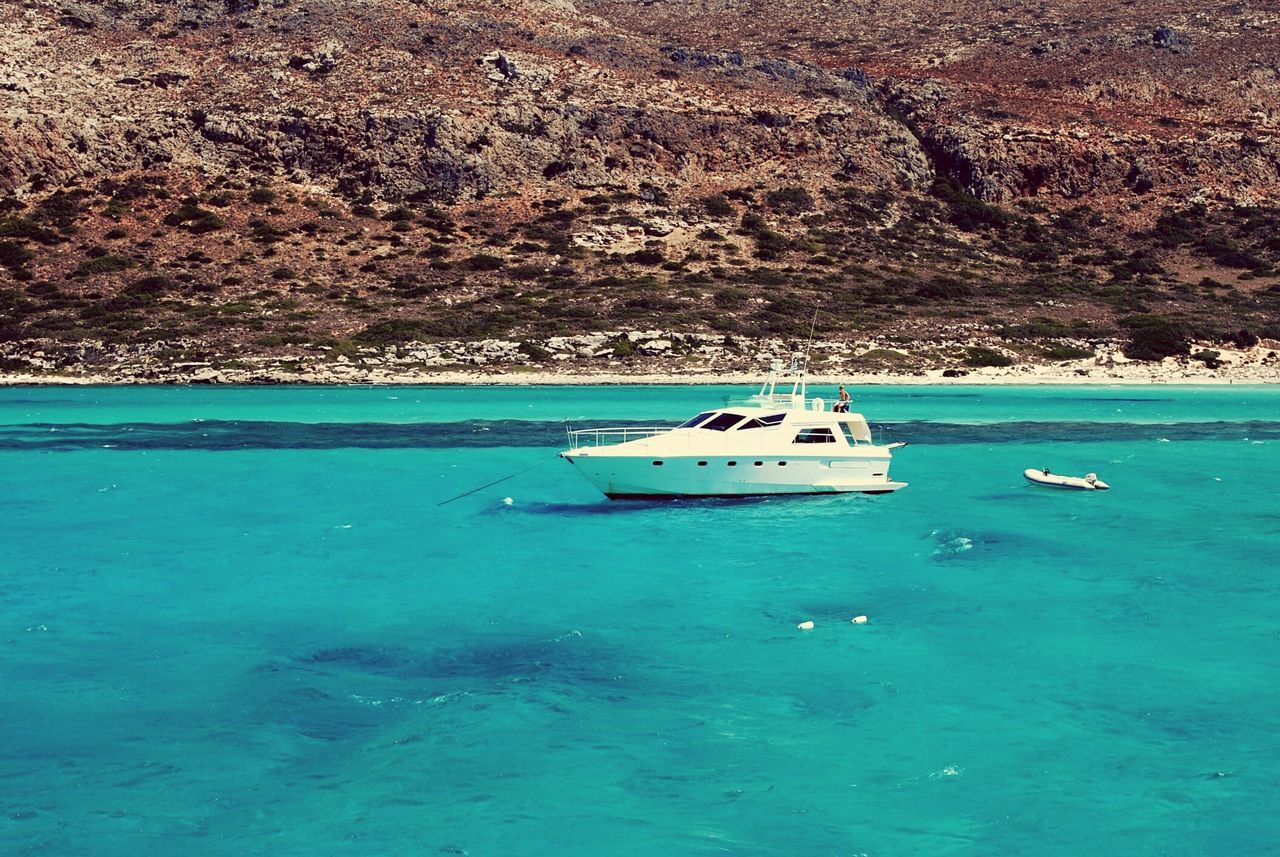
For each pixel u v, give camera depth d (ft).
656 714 59.16
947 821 48.29
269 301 329.93
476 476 135.23
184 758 53.62
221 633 72.54
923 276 383.24
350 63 456.45
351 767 52.85
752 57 513.45
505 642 70.74
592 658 67.72
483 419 198.80
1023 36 596.70
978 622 74.69
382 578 86.63
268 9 485.56
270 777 51.78
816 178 450.30
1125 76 533.55
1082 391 269.23
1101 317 346.13
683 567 89.76
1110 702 60.64
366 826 47.62
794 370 120.78
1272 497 120.06
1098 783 51.47
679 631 73.00
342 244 374.84
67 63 438.40
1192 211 448.24
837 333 320.29
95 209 379.35
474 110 433.07
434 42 476.54
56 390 259.60
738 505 114.11
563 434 176.96
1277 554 93.35
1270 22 585.22
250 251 364.17
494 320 319.88
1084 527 104.01
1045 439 172.35
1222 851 45.88
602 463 111.24
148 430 180.65
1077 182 464.24
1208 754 54.34
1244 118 507.30
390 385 275.59
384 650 69.21
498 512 112.57
